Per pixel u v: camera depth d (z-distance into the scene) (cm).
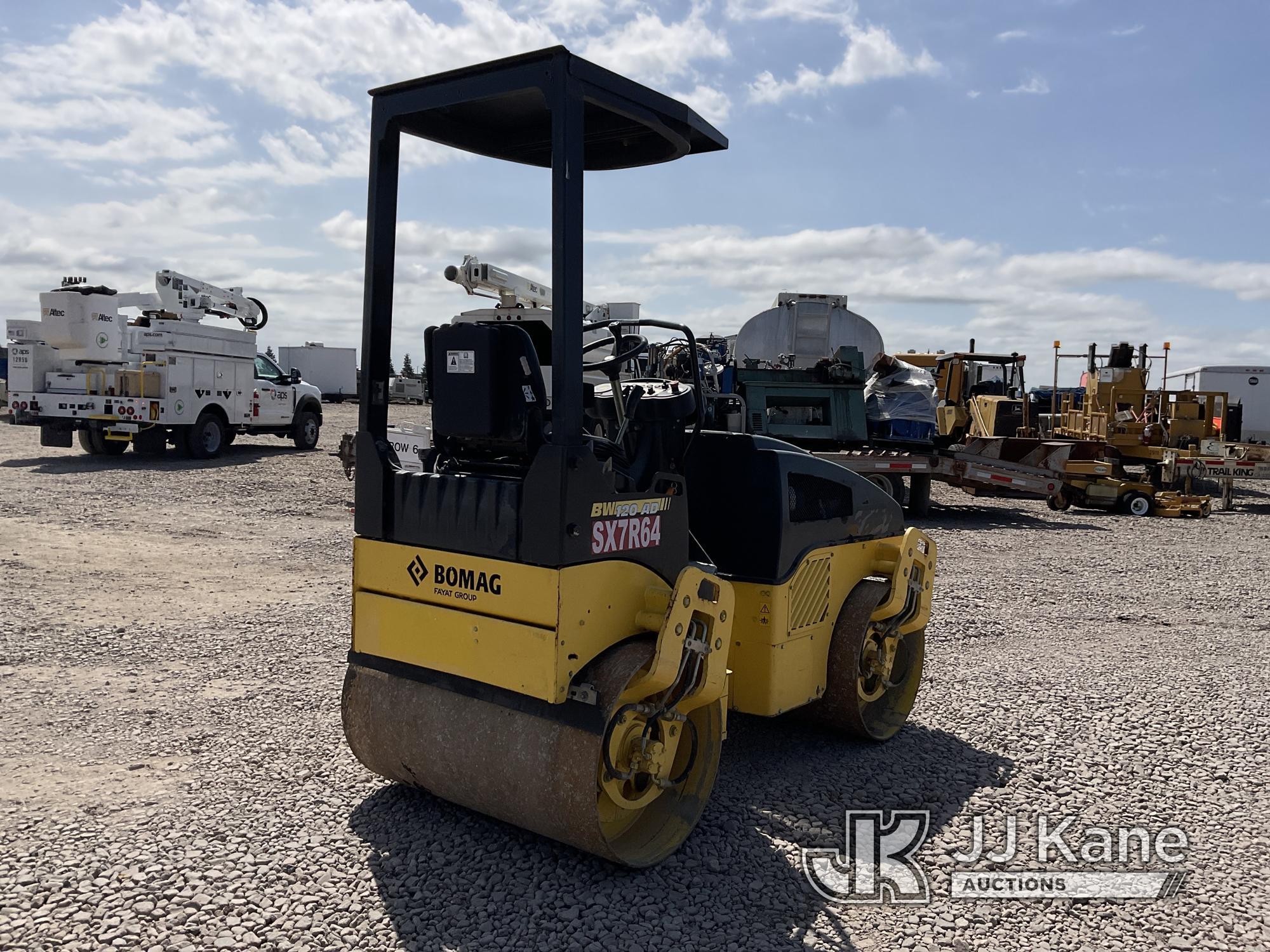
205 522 1199
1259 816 434
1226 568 1114
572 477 336
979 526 1445
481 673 361
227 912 331
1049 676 645
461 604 366
